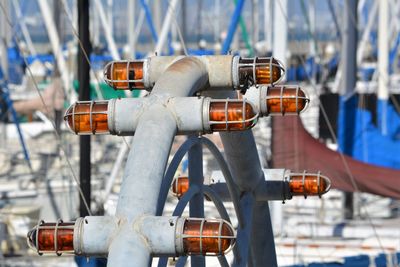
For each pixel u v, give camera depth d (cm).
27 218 3512
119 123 974
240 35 6994
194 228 874
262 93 1076
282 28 3534
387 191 2914
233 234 876
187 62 1032
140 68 1055
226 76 1045
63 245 900
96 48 6341
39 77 5894
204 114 952
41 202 3688
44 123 4656
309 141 3122
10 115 4806
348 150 3753
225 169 1201
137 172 905
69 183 3738
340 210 3681
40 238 900
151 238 874
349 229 3400
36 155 4209
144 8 4884
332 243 3197
